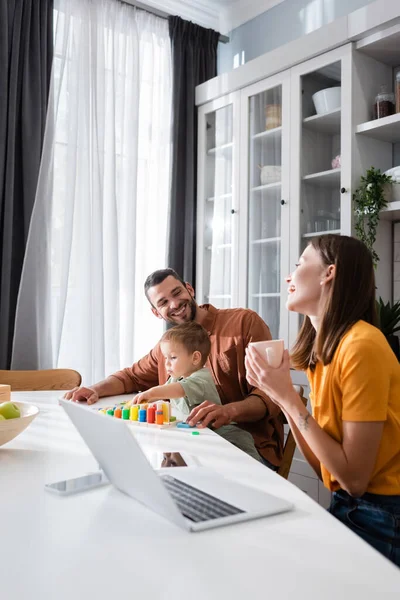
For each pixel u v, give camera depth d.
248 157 3.02
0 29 2.64
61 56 2.82
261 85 2.94
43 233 2.72
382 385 1.02
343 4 2.89
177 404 1.53
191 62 3.38
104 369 2.87
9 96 2.67
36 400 1.64
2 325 2.62
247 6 3.46
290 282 1.24
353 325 1.12
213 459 1.01
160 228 3.29
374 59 2.57
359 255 1.16
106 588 0.51
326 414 1.12
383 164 2.60
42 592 0.51
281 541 0.63
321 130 2.62
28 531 0.66
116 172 3.06
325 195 2.59
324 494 2.32
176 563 0.57
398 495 1.05
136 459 0.67
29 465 0.96
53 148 2.76
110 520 0.70
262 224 2.92
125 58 3.08
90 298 2.85
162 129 3.29
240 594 0.50
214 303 3.20
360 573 0.55
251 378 1.12
